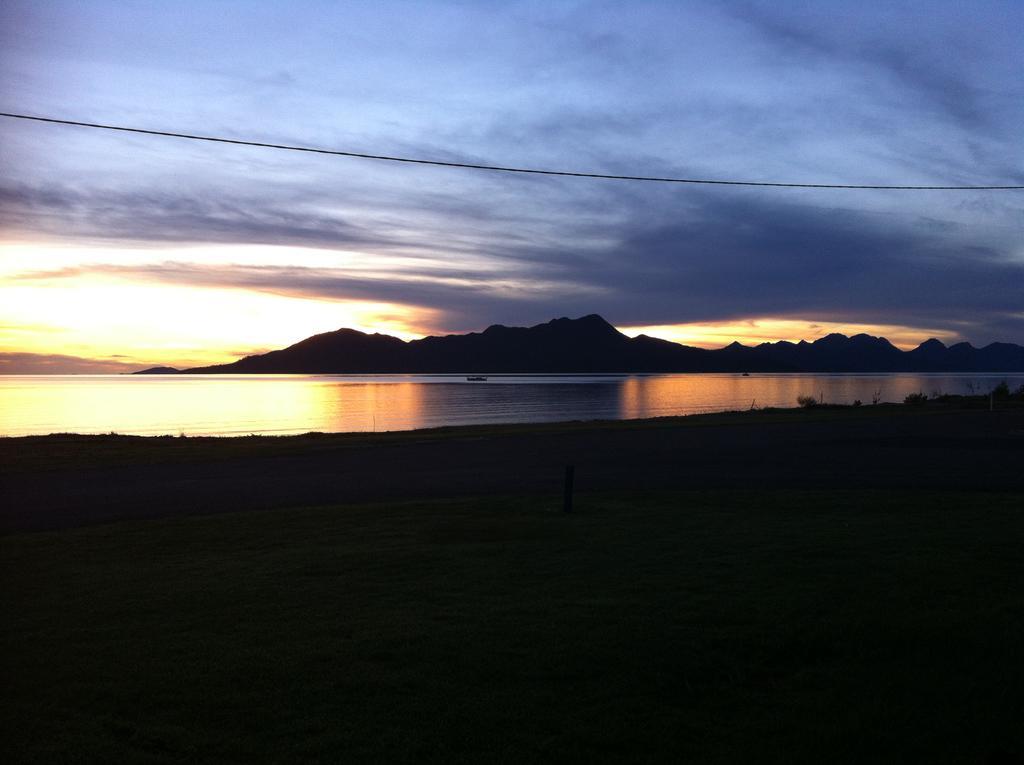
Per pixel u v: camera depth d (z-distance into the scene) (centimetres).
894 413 4372
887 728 513
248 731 510
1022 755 475
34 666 620
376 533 1148
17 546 1090
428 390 15162
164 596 820
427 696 561
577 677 597
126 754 477
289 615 748
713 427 3403
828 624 700
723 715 535
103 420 6519
